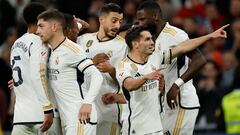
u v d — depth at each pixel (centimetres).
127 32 2158
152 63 2148
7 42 3809
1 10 4138
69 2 3947
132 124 2106
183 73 2214
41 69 2102
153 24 2184
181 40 2217
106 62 2239
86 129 2092
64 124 2128
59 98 2119
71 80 2097
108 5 2248
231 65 3478
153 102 2108
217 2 3975
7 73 3419
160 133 2122
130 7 3709
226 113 3089
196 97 2277
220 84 3350
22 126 2175
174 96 2167
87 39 2292
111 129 2333
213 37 2152
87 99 2042
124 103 2130
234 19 3859
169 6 3809
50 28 2088
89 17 3684
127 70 2069
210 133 3103
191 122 2266
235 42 3631
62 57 2089
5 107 3181
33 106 2162
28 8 2211
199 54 2188
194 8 3878
